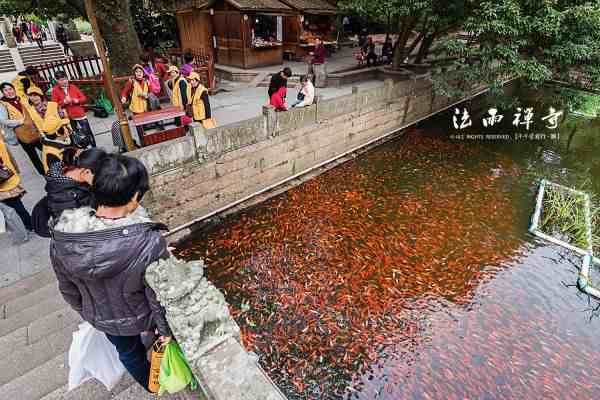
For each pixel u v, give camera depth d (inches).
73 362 91.4
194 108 341.1
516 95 797.9
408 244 340.2
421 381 222.7
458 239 350.0
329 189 417.7
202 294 74.6
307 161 433.1
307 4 773.3
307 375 225.0
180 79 347.3
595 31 403.2
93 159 119.6
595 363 236.5
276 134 376.5
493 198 419.5
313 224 359.9
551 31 395.5
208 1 656.4
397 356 237.5
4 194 220.5
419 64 701.9
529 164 506.3
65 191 128.3
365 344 244.4
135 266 67.7
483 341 248.5
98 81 449.1
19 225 233.5
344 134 472.4
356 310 268.8
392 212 387.9
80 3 518.0
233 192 357.4
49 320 164.4
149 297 71.2
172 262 73.9
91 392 110.2
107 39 530.3
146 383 93.3
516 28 398.0
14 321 168.4
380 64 750.5
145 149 274.7
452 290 290.4
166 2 739.4
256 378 71.1
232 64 692.7
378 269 308.7
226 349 74.5
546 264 321.7
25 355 141.8
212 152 320.2
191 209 325.1
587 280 295.0
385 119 538.9
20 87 314.7
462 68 493.7
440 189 435.8
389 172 467.5
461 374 227.0
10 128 270.2
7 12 565.6
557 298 286.4
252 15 644.1
